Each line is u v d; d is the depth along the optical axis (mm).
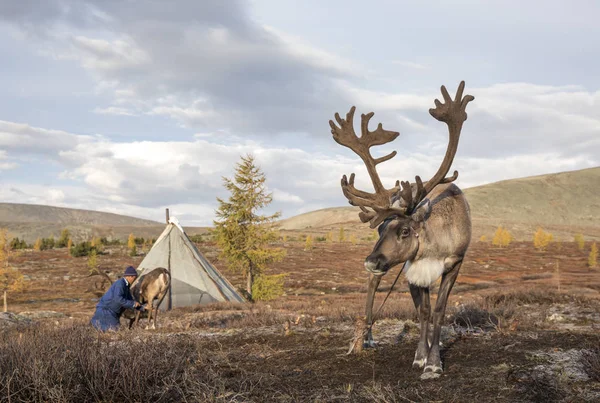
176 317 13742
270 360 6254
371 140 5473
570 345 5918
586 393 4227
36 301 38406
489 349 5953
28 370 4871
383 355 6062
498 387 4516
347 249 90438
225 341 7781
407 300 16234
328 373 5488
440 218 5305
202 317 13211
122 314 11172
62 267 63844
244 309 17516
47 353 5375
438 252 5262
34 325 11211
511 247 96000
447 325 8281
